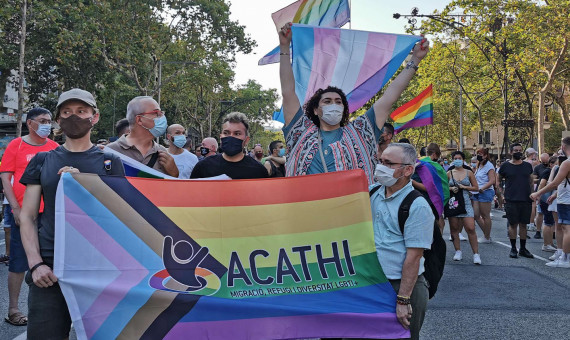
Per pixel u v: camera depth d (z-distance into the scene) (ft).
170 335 10.29
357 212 11.05
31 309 10.44
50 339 10.43
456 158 29.01
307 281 10.86
